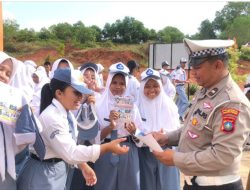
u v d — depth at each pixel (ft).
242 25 173.27
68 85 11.25
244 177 23.65
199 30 232.53
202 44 9.80
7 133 10.65
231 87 9.67
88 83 19.29
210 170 9.62
